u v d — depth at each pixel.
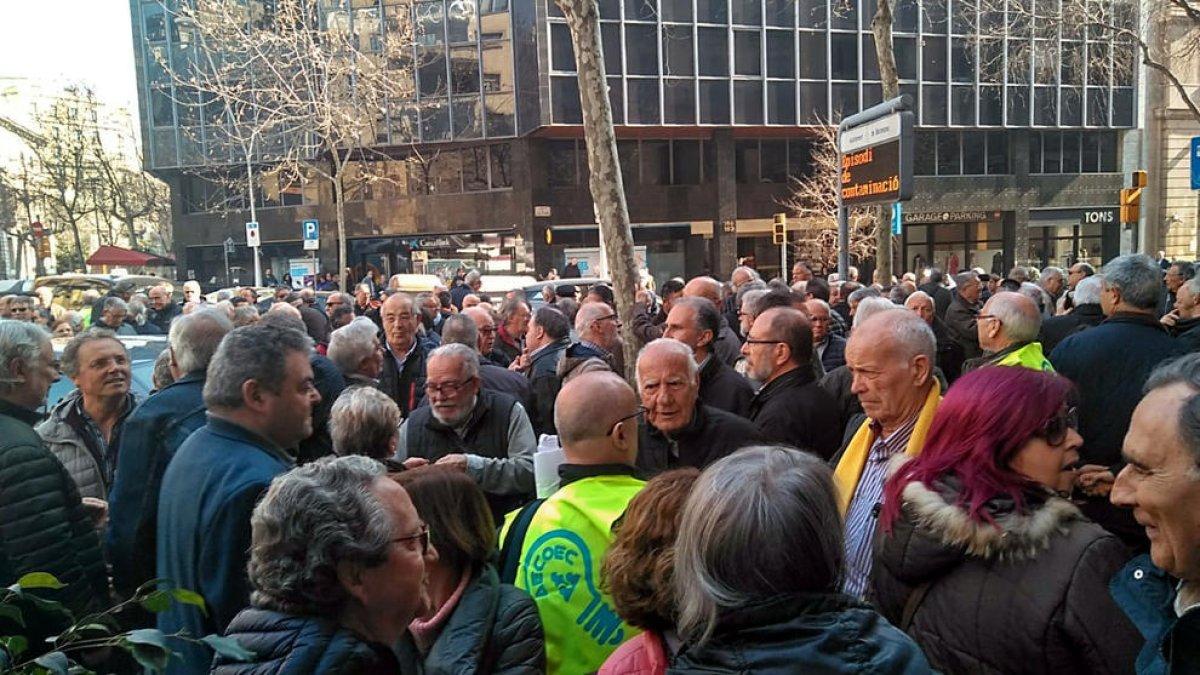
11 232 43.84
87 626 1.58
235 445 2.52
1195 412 1.57
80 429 4.07
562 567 2.35
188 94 34.72
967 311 7.96
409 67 31.48
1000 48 32.56
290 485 1.69
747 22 31.19
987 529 1.82
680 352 3.58
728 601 1.51
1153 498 1.61
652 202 32.56
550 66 28.84
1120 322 4.14
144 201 49.78
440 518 2.17
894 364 2.93
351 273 33.25
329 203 34.47
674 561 1.67
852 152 10.28
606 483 2.50
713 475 1.65
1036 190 36.00
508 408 4.19
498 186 32.25
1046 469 1.97
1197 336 4.91
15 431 2.92
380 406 3.28
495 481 3.52
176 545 2.44
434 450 4.11
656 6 30.00
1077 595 1.74
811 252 33.53
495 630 2.13
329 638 1.58
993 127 34.25
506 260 32.34
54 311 12.20
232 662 1.61
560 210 31.89
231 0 29.14
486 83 31.09
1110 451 4.04
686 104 30.77
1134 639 1.70
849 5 32.00
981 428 1.97
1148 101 35.34
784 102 31.86
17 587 1.65
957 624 1.87
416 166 33.03
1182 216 36.06
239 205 35.69
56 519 2.88
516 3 30.05
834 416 4.11
